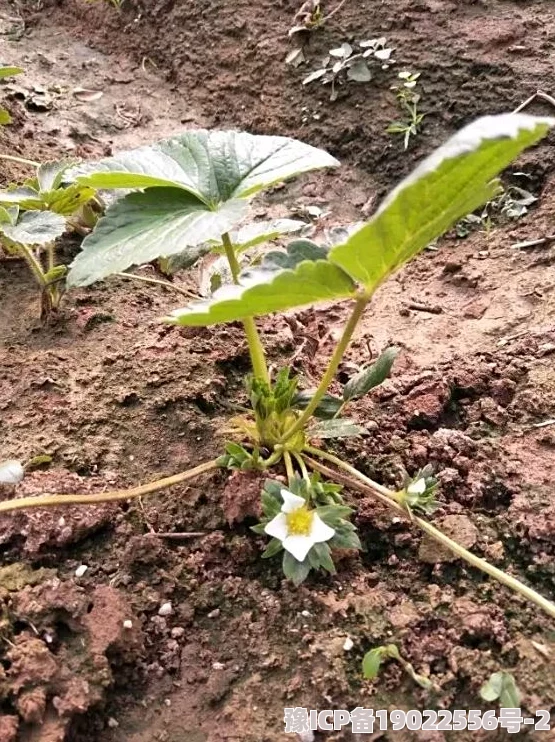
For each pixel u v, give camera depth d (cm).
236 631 26
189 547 28
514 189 49
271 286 21
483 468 31
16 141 53
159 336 37
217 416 33
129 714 24
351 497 29
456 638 25
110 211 27
